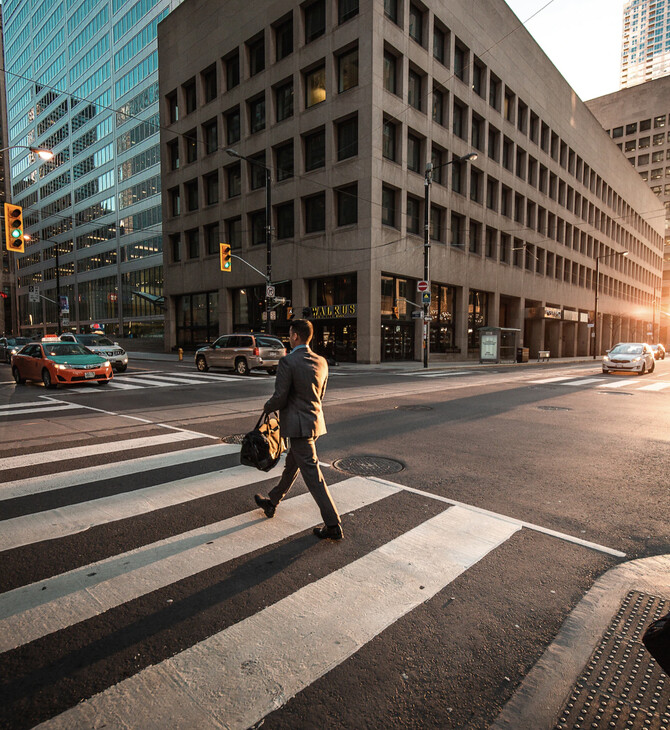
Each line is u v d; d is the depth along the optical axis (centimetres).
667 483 507
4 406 1008
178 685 209
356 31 2548
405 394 1256
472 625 255
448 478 516
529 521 400
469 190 3284
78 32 6025
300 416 352
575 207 4997
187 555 330
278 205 3116
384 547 345
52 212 7062
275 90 3083
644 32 16100
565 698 205
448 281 3170
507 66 3600
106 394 1217
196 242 3881
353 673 219
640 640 243
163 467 543
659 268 8194
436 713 197
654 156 8725
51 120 6888
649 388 1441
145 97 4962
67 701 199
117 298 5697
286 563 320
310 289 3023
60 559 323
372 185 2548
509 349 3425
